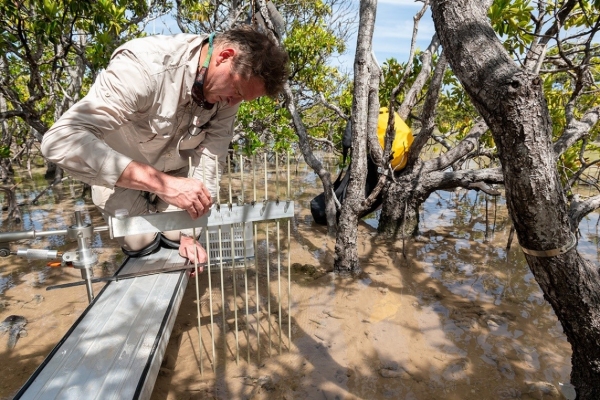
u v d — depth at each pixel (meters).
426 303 3.01
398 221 4.54
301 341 2.51
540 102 1.46
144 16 6.35
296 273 3.52
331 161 10.48
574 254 1.72
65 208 5.78
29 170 9.10
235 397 2.02
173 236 2.60
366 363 2.30
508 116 1.47
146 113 1.98
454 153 4.69
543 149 1.50
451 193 6.97
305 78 7.66
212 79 1.95
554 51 5.32
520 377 2.18
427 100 4.04
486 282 3.38
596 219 5.31
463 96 6.25
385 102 5.97
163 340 1.76
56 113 6.57
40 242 4.26
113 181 1.75
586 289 1.78
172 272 2.29
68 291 3.17
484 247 4.26
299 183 7.69
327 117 8.49
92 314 1.87
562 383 2.13
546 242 1.67
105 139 2.14
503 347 2.46
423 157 10.11
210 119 2.41
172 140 2.29
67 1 4.37
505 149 1.55
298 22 9.12
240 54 1.87
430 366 2.28
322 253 4.04
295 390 2.07
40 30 4.43
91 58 5.39
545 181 1.53
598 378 1.90
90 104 1.77
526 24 3.68
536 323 2.73
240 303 2.97
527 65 3.44
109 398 1.38
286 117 6.32
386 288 3.25
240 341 2.49
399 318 2.79
